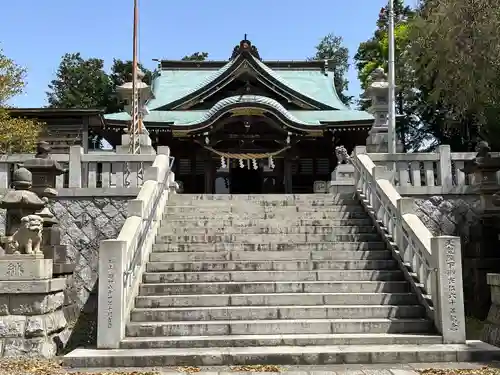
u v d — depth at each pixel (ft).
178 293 29.09
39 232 26.68
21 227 26.30
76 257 36.81
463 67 50.39
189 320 26.91
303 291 29.14
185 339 24.68
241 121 70.49
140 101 51.31
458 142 106.11
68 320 31.91
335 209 38.96
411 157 39.70
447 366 22.53
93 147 106.63
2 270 25.73
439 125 109.40
